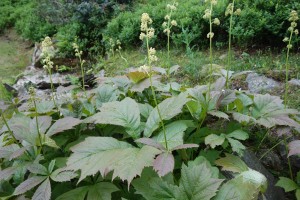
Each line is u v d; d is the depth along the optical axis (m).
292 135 3.08
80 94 3.44
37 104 3.06
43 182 2.13
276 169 3.09
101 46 7.46
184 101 2.51
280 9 5.44
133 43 6.87
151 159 2.05
